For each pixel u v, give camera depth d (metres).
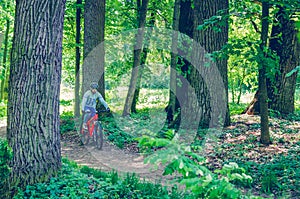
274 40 13.89
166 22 18.44
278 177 7.40
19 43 5.94
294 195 6.49
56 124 6.22
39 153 5.95
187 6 14.69
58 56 6.17
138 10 17.56
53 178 5.97
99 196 5.46
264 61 8.66
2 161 5.78
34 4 5.88
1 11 22.23
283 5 8.17
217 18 8.76
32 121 5.92
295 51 13.67
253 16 9.53
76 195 5.45
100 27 15.11
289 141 9.98
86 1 15.01
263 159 8.65
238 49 9.53
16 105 5.93
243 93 30.30
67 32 20.12
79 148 11.25
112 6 17.95
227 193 2.72
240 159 8.77
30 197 5.38
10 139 5.96
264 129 9.85
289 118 13.22
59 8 6.10
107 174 7.22
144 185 6.15
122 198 5.59
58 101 6.26
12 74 6.02
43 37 5.93
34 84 5.92
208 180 2.74
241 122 12.67
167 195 5.69
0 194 5.73
